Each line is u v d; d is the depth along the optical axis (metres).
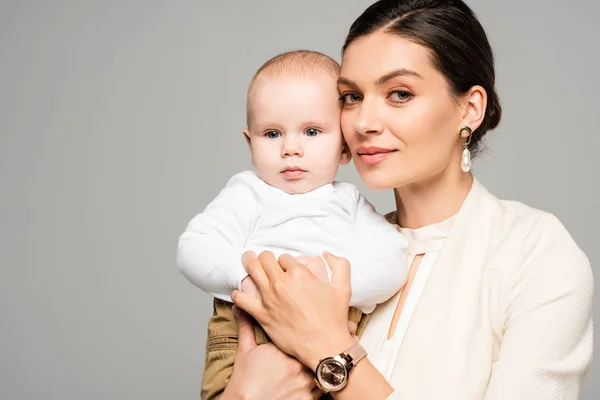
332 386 1.82
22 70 4.41
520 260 1.96
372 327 2.09
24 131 4.44
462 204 2.12
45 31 4.38
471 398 1.86
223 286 2.02
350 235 2.09
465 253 2.02
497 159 3.88
